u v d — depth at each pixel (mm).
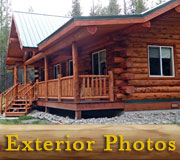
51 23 14492
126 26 6770
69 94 7383
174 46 8461
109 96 7320
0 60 27375
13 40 13594
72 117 7793
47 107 9516
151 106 7789
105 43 7797
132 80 7566
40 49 9789
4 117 9281
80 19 6074
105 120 6574
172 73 8383
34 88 11086
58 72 13305
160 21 8273
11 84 27688
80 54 9555
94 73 9188
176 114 7617
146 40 7965
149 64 8016
